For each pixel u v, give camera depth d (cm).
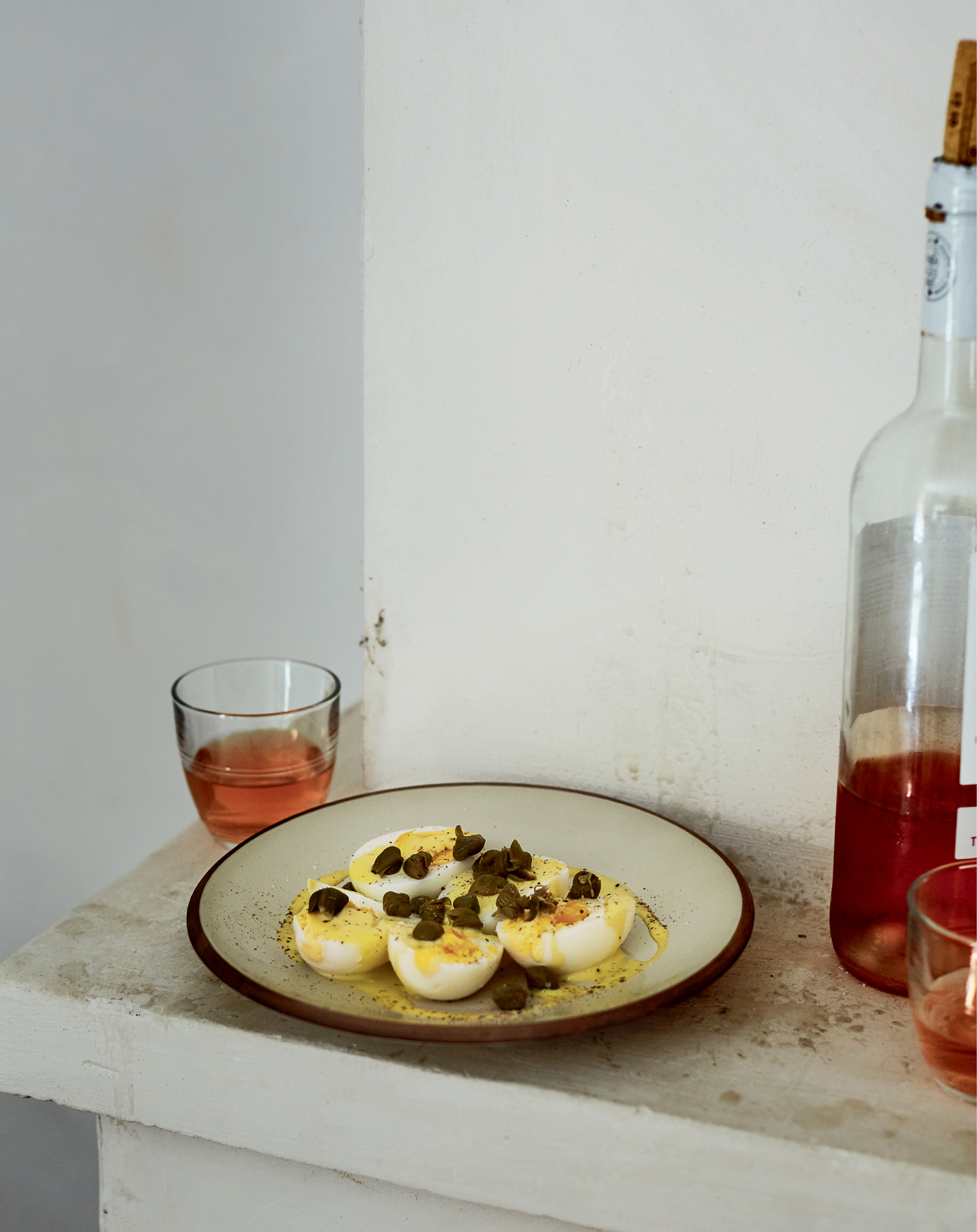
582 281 63
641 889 61
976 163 46
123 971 58
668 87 59
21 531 138
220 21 121
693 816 69
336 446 130
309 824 65
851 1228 46
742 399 62
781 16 56
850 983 58
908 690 54
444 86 64
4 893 150
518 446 67
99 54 124
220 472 134
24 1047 57
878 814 55
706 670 66
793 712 65
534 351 66
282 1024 54
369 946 53
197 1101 55
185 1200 60
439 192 65
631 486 65
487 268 65
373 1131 52
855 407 60
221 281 128
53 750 144
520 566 69
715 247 60
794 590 63
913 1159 45
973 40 45
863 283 58
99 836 146
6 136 127
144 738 142
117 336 132
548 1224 54
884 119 56
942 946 47
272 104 122
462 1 62
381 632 74
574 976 54
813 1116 48
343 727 94
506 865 59
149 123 125
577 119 61
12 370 134
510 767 73
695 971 50
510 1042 46
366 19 64
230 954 53
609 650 69
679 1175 48
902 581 54
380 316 69
